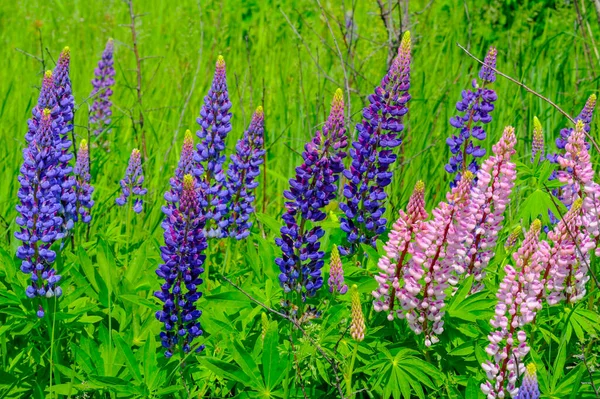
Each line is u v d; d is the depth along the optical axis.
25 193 2.18
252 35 4.60
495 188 2.22
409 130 3.05
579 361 2.26
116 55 4.22
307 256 2.23
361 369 2.13
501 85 3.46
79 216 2.47
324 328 2.18
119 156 3.12
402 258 2.14
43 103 2.23
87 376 2.19
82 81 3.96
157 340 2.27
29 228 2.18
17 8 5.29
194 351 2.19
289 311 2.21
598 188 2.27
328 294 2.30
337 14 4.61
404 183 2.96
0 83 3.77
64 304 2.26
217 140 2.44
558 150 2.95
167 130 3.35
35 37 4.61
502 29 4.29
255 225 2.75
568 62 3.79
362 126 2.33
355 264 2.37
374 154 2.33
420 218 2.11
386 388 2.10
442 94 3.33
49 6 5.32
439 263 2.12
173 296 2.15
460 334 2.20
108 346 2.19
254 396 2.12
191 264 2.14
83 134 3.10
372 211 2.35
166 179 2.95
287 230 2.23
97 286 2.28
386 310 2.18
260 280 2.38
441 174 2.97
